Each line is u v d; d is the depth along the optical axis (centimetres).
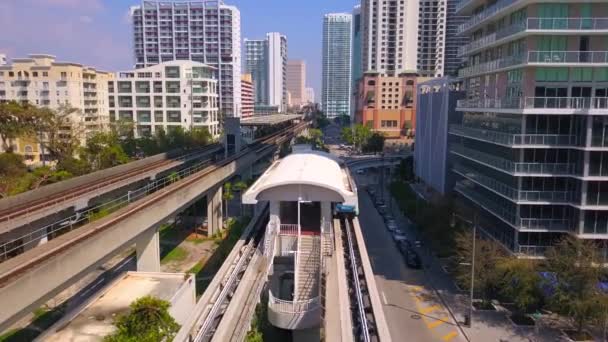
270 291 2820
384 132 15075
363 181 9775
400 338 3262
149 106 11588
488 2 5088
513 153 3981
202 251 5134
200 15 17588
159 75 11544
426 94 7738
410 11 17050
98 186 4188
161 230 5869
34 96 10444
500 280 3616
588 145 3531
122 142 8156
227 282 2614
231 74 18025
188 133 9156
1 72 10406
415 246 5316
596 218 3656
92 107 11125
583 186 3603
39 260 2269
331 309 2342
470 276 3597
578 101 3803
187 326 2200
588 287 3141
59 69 10381
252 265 2914
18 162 6197
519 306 3512
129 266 4584
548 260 3447
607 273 3434
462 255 3916
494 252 3741
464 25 5578
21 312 2092
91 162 6538
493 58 4891
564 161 3847
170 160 6178
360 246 3167
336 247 3123
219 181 5338
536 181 3878
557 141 3778
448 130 6319
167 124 11562
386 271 4541
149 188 4684
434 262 4781
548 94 4000
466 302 3834
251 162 7300
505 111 4138
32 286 2145
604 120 3503
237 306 2423
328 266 2809
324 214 3122
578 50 3938
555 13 3866
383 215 6612
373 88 15800
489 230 4522
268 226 3141
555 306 3259
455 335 3306
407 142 15088
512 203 4009
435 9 17050
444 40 17362
